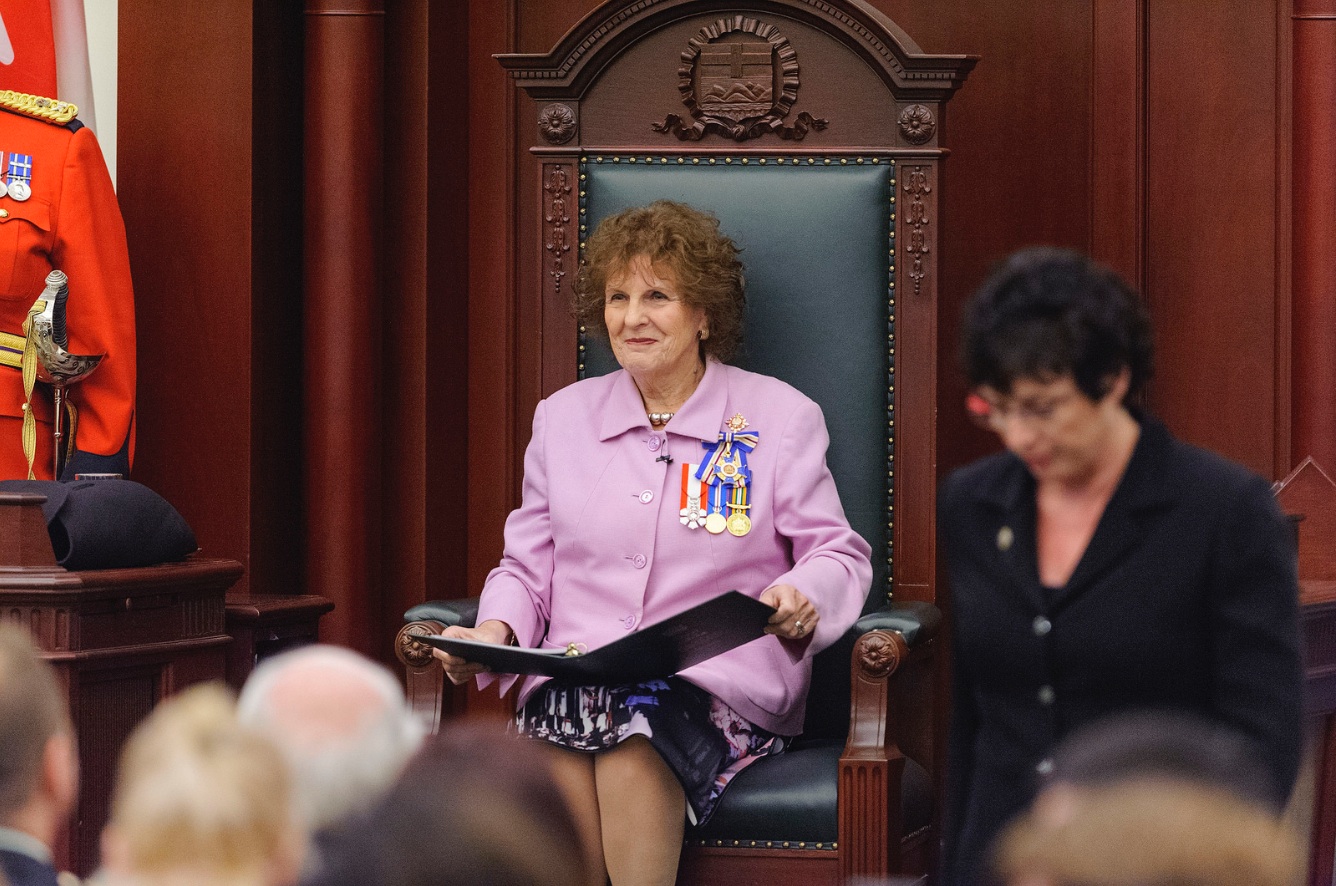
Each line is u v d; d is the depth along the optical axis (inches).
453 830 128.9
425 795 131.9
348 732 192.4
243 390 522.3
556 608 418.0
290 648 469.4
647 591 410.6
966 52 545.3
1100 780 133.0
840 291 449.7
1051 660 270.2
